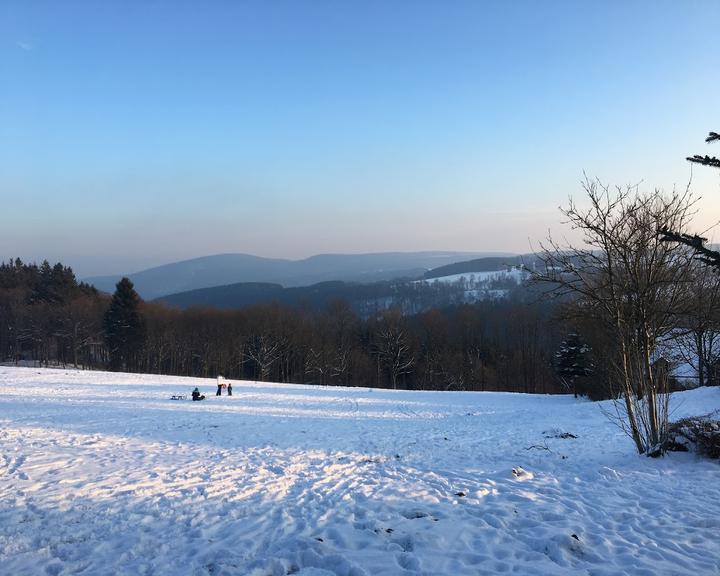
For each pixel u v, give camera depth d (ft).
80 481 31.89
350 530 23.06
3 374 120.57
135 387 110.22
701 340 77.87
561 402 114.93
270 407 87.76
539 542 20.79
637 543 20.77
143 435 52.11
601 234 35.58
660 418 38.58
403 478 34.09
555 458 40.24
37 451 41.01
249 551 20.85
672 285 35.70
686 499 26.40
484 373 222.89
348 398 111.14
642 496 27.35
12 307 251.39
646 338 36.70
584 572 18.17
